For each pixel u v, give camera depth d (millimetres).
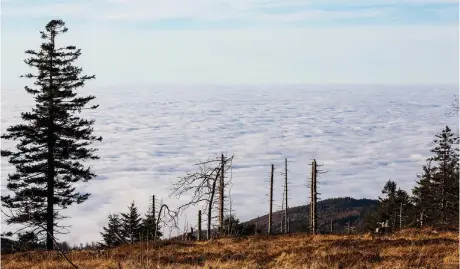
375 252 19547
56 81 40406
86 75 41312
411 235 26094
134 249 23828
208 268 16703
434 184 57250
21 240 35250
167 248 24469
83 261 19438
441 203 56125
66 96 40000
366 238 25812
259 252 21938
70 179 40812
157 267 15406
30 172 39188
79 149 41438
